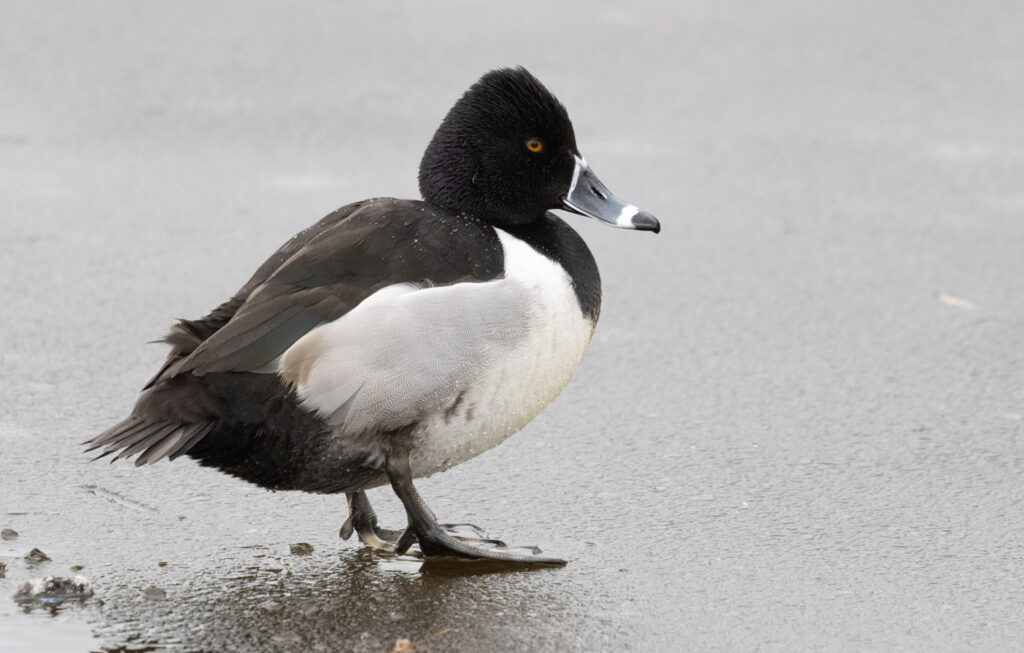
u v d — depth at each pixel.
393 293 7.61
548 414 10.20
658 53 20.19
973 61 20.09
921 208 15.04
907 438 9.77
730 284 13.02
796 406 10.37
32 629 6.98
